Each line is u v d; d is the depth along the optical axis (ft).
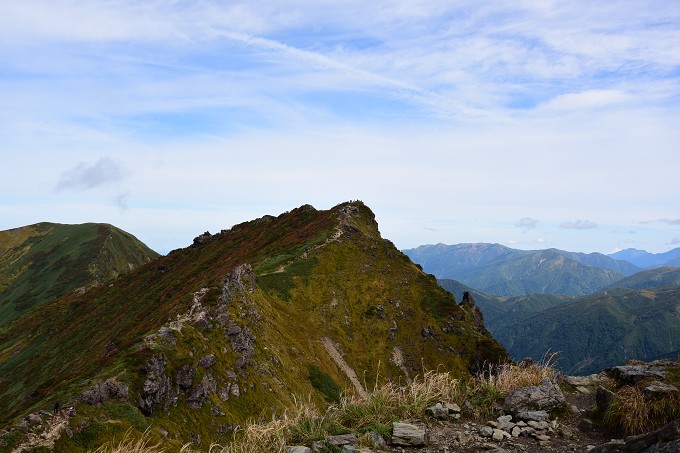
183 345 187.21
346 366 295.69
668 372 37.45
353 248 423.64
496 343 331.77
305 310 331.98
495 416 37.24
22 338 482.69
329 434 32.83
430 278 401.08
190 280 424.87
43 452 115.34
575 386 44.55
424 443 31.89
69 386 149.07
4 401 349.00
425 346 328.08
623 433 31.81
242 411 183.11
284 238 466.29
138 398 149.18
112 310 457.27
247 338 227.81
